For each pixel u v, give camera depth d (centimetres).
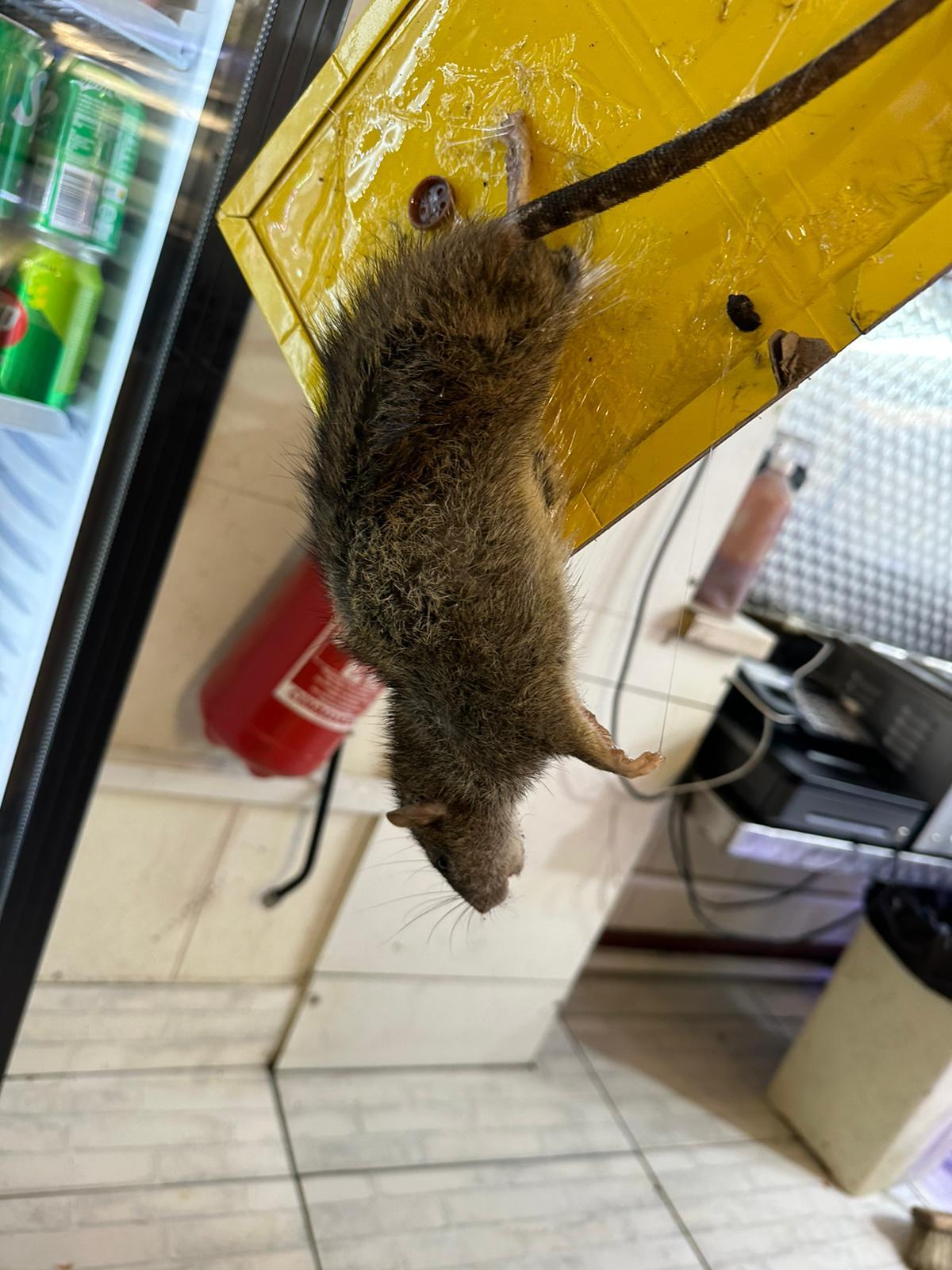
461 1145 126
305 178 57
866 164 44
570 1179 127
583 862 126
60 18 61
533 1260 113
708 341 48
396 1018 130
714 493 106
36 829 84
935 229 43
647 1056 158
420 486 52
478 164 51
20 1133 105
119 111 66
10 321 66
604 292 49
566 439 51
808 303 46
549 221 48
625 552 105
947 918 146
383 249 54
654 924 174
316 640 92
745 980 188
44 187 65
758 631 115
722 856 169
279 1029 125
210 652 103
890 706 129
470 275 49
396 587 54
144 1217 102
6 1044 92
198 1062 122
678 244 48
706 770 126
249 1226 105
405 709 63
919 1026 136
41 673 79
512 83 50
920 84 43
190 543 98
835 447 135
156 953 115
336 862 117
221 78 65
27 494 80
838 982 150
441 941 125
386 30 53
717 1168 138
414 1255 109
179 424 75
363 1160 118
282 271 58
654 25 47
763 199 46
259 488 97
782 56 45
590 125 48
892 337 118
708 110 46
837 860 122
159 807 107
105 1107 112
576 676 59
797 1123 151
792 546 141
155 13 62
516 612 53
